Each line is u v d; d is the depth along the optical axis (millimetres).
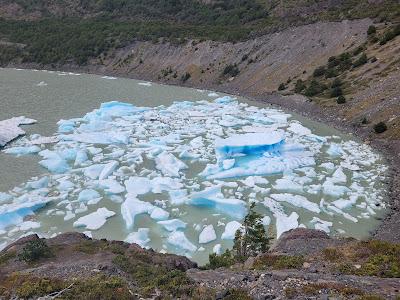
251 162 40219
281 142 44250
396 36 63062
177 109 61344
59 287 14898
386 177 36781
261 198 33406
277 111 60156
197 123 54438
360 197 33219
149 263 19328
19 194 33375
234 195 33969
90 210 31500
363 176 37000
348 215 30422
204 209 31969
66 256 19906
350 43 69625
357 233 28188
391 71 55906
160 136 48719
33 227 28969
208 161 41250
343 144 45812
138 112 59156
